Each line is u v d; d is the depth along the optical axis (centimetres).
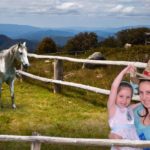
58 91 1457
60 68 1454
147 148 497
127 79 1041
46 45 6188
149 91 489
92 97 1348
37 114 1149
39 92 1483
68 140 460
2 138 473
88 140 456
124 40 6000
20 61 1173
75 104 1278
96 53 2217
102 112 1179
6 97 1388
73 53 3891
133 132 498
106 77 1595
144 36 5772
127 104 500
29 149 779
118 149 491
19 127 1002
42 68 2012
